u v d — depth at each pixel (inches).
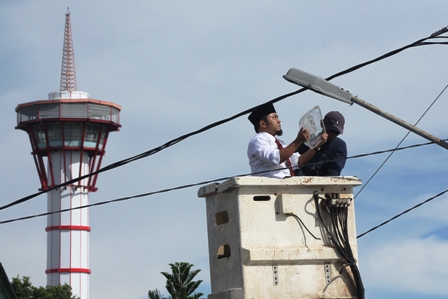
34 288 2335.1
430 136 452.4
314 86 435.2
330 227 354.9
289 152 370.9
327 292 348.5
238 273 344.8
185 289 1110.4
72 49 3890.3
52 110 3656.5
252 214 347.3
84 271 3582.7
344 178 358.0
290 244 348.5
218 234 361.4
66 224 3587.6
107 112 3722.9
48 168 3659.0
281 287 344.2
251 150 382.6
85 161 3695.9
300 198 353.7
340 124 410.9
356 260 355.6
